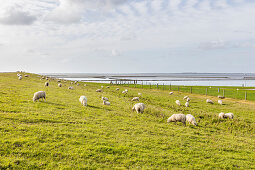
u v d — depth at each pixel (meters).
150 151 12.12
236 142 16.25
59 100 23.55
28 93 25.23
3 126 12.56
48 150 10.62
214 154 12.92
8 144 10.50
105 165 10.01
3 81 34.84
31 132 12.34
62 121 15.48
